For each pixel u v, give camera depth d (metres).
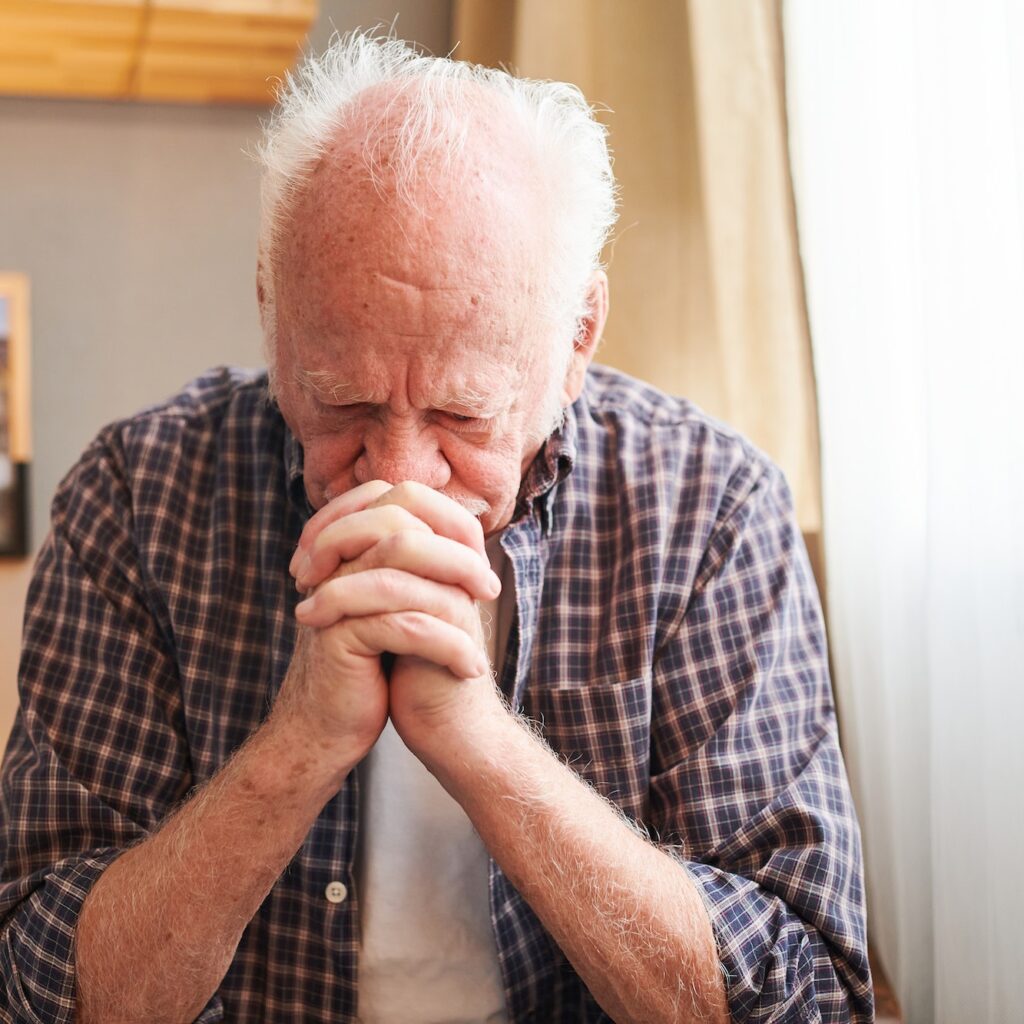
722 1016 0.98
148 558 1.18
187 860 0.95
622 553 1.19
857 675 1.43
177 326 2.13
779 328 1.60
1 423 2.08
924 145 1.18
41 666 1.15
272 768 0.94
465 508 0.99
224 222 2.13
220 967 0.99
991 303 1.11
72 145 2.10
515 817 0.95
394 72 1.06
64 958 0.99
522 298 0.96
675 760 1.14
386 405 0.95
